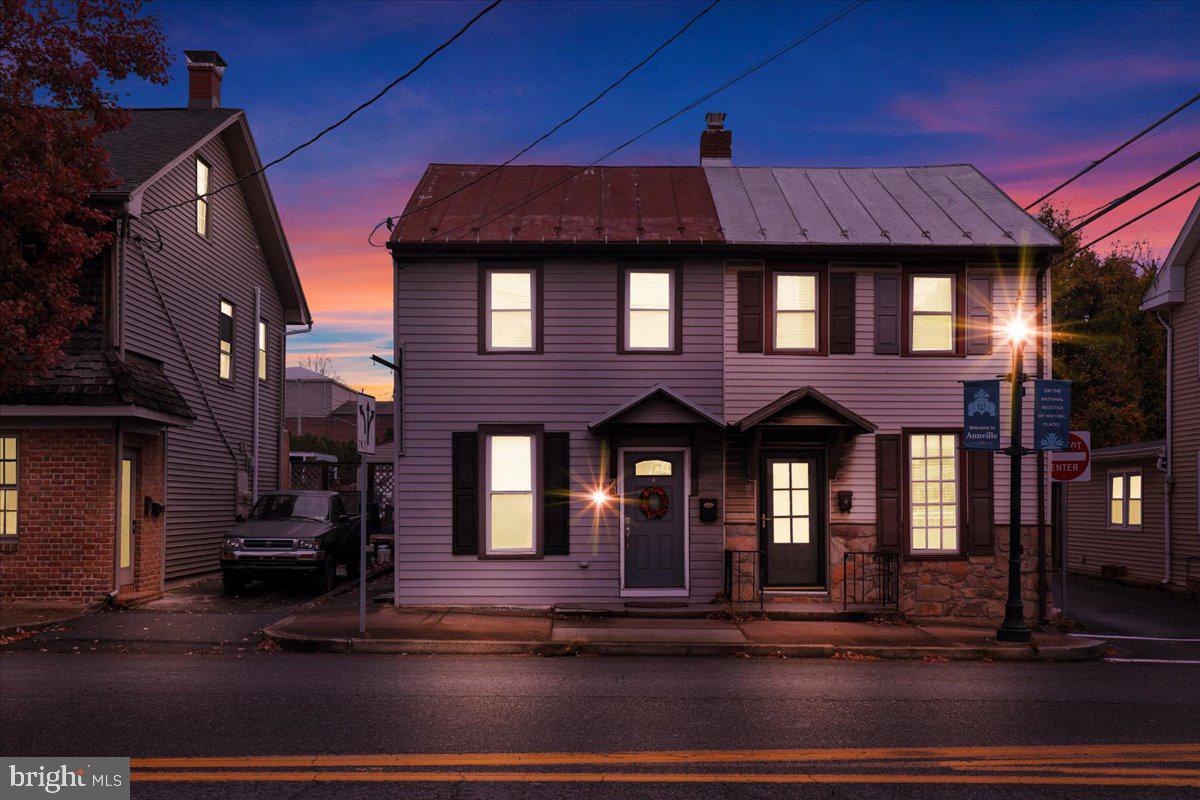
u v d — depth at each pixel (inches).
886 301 603.5
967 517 595.8
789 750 273.6
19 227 456.1
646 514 589.3
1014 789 239.0
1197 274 826.8
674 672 410.3
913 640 492.4
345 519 712.4
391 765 252.7
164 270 673.0
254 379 865.5
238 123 798.5
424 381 587.2
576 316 593.0
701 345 593.9
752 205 651.5
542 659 445.4
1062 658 473.7
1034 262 606.5
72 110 492.4
